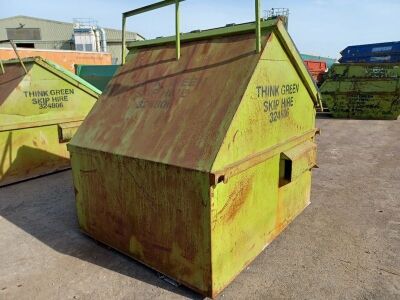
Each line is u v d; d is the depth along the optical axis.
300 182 3.60
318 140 7.80
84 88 5.77
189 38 3.00
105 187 2.90
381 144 7.24
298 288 2.51
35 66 5.13
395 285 2.53
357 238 3.21
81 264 2.90
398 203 4.02
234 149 2.31
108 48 37.34
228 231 2.41
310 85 3.30
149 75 3.07
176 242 2.46
